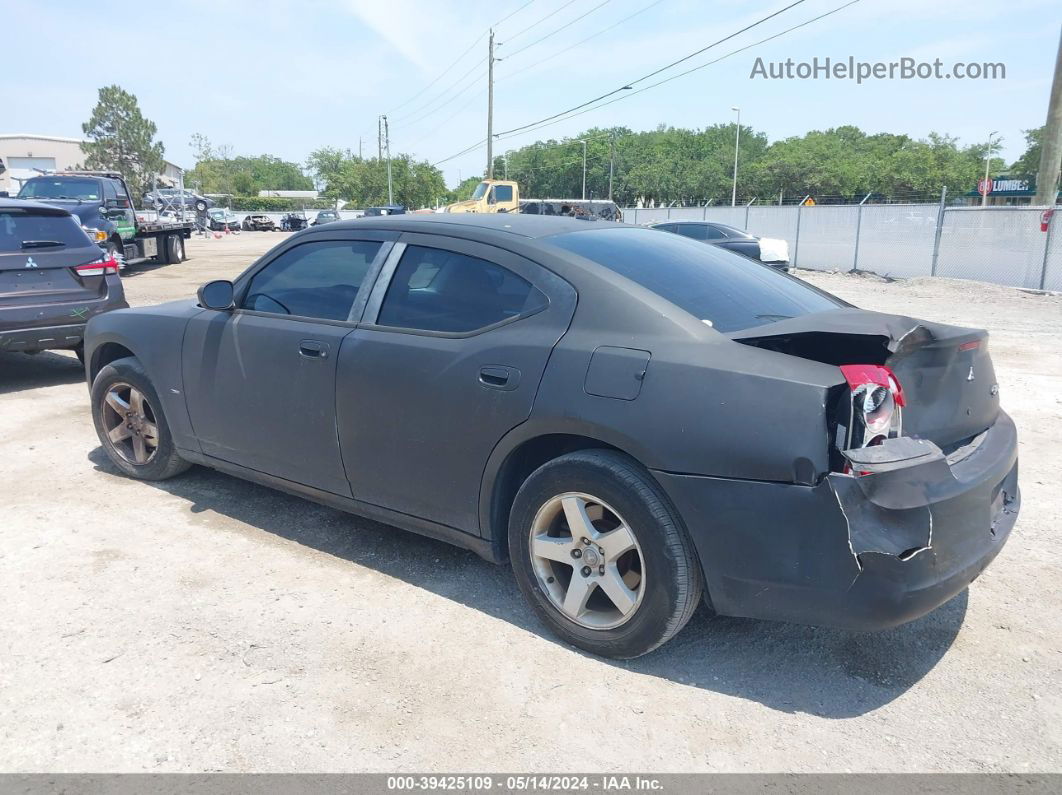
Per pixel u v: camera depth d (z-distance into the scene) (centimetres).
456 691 286
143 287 1602
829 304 369
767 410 258
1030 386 772
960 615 342
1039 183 1930
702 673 299
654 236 386
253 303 412
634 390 280
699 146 11225
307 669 298
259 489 477
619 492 284
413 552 397
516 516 318
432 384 331
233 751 255
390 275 364
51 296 720
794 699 284
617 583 294
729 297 324
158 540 405
